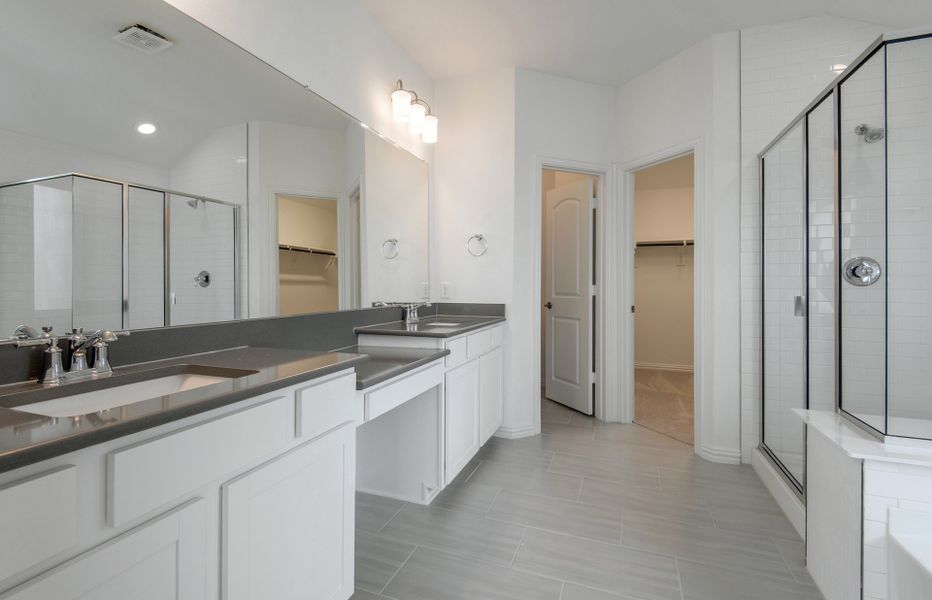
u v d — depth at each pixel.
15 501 0.54
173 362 1.23
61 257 1.00
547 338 4.04
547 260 4.01
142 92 1.19
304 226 1.83
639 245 5.26
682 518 1.90
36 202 0.97
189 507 0.78
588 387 3.47
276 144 1.67
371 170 2.35
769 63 2.47
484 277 3.03
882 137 1.67
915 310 1.72
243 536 0.88
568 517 1.91
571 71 3.02
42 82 0.98
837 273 1.65
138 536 0.69
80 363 1.01
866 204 1.66
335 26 2.04
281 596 0.99
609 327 3.31
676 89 2.80
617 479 2.31
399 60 2.65
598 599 1.38
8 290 0.91
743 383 2.52
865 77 1.66
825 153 1.79
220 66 1.43
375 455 2.12
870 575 1.22
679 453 2.69
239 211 1.51
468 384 2.32
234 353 1.38
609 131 3.24
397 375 1.54
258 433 0.92
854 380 1.59
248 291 1.55
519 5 2.30
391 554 1.62
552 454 2.66
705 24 2.48
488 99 3.01
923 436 1.32
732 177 2.54
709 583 1.47
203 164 1.37
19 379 0.93
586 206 3.48
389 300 2.53
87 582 0.62
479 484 2.24
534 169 3.01
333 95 2.03
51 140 0.99
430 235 3.09
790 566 1.58
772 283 2.33
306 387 1.08
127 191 1.15
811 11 2.36
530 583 1.46
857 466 1.25
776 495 2.06
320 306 1.92
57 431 0.61
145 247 1.20
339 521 1.21
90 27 1.08
